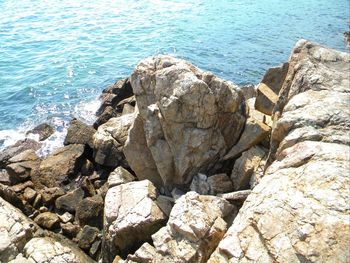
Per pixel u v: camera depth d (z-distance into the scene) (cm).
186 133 1519
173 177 1567
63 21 4419
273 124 1497
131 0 5444
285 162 1057
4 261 1261
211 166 1547
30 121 2519
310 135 1103
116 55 3578
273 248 873
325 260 798
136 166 1658
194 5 5459
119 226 1321
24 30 4084
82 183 1777
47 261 1242
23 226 1359
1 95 2808
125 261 1214
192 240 1153
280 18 5103
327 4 6084
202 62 3503
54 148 2228
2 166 2036
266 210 941
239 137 1567
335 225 828
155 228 1327
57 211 1664
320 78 1317
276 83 1759
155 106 1571
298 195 927
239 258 912
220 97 1516
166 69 1557
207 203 1265
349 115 1139
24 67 3259
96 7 5019
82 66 3312
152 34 4169
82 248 1479
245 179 1456
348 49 4053
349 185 895
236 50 3825
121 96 2539
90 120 2528
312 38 4350
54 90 2909
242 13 5219
